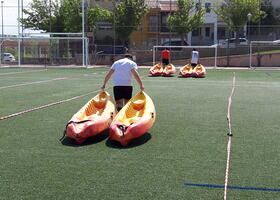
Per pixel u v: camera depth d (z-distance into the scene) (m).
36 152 6.68
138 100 8.78
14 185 5.18
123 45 41.59
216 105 11.98
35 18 42.94
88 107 8.45
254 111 10.88
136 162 6.15
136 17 40.53
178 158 6.36
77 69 31.84
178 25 41.09
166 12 47.88
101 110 8.54
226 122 9.29
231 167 5.94
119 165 6.00
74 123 7.48
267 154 6.62
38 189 5.05
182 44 42.16
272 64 36.72
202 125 8.93
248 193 4.96
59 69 31.75
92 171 5.73
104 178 5.44
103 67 35.03
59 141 7.41
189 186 5.17
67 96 13.92
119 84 9.28
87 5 43.62
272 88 17.47
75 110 10.81
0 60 34.91
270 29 44.75
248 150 6.85
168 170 5.78
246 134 8.06
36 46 39.06
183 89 16.77
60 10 42.31
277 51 38.91
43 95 14.20
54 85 18.12
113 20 40.59
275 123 9.22
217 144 7.23
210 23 48.53
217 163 6.11
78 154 6.58
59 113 10.32
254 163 6.13
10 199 4.74
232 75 26.06
